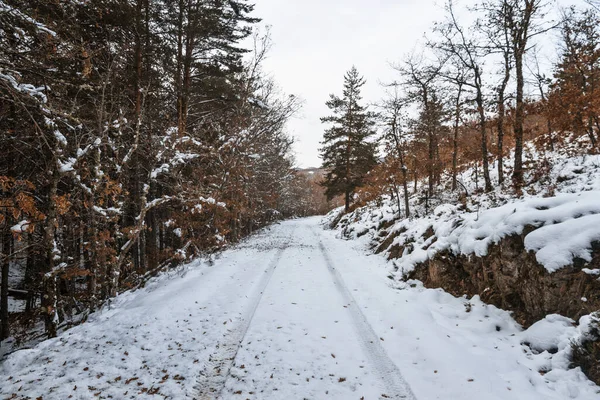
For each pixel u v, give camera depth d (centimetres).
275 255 1520
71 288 1198
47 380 515
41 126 853
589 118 1203
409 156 1847
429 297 848
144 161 1352
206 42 1555
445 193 1861
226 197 1669
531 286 633
